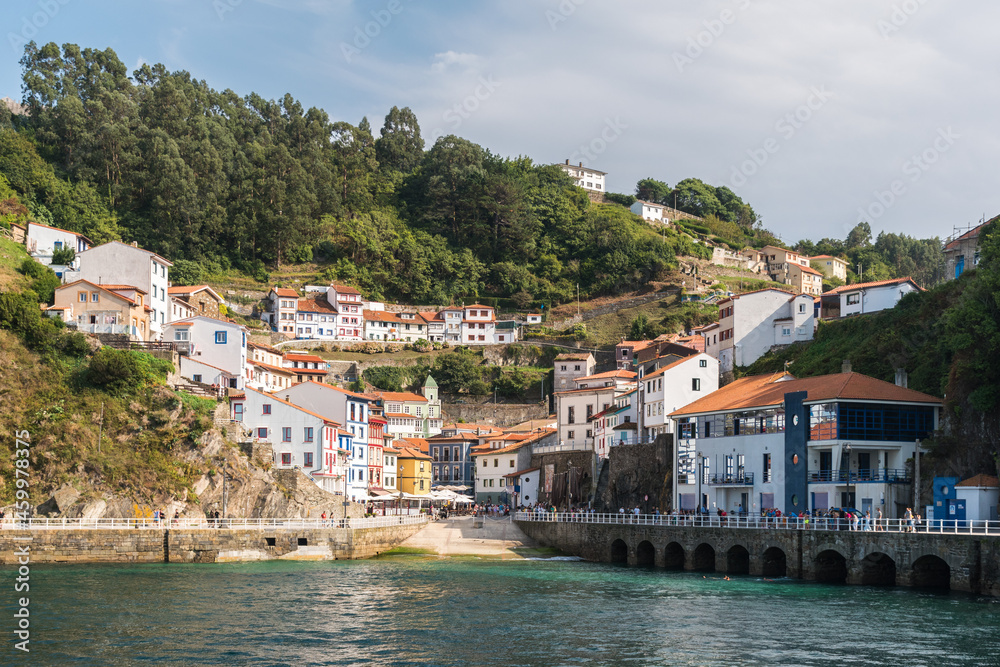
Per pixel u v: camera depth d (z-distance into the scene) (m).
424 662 48.81
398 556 101.44
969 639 53.06
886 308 125.12
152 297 138.12
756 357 138.75
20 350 102.44
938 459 82.75
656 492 110.75
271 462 110.06
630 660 49.38
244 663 48.06
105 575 78.12
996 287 80.94
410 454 156.62
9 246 138.75
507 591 72.94
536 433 158.75
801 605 65.19
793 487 89.25
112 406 102.44
